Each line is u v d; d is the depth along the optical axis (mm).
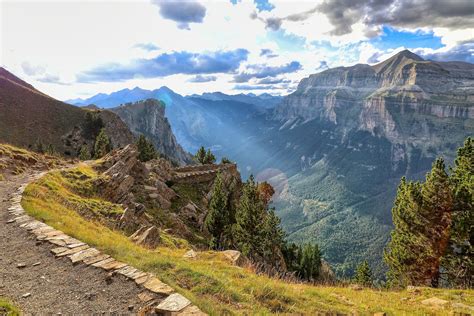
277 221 45750
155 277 10664
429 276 27734
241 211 43125
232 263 16375
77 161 49750
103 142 99125
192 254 17391
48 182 25672
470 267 25391
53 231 15406
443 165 26844
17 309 8508
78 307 8883
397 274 30375
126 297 9422
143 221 28188
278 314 9883
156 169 50938
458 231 25312
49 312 8594
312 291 13844
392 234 31078
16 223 16516
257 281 12562
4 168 30906
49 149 104062
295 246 73562
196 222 42375
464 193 25391
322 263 77188
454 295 16906
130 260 12305
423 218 27375
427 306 14914
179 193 49250
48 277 10867
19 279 10703
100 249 13539
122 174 36312
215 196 40719
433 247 26797
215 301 9641
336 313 11102
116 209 26000
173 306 8594
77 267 11625
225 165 65938
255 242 40719
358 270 62656
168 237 24703
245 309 9594
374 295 16438
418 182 29016
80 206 23484
